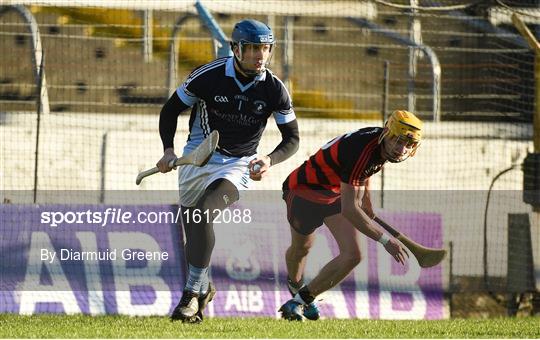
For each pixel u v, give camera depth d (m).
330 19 49.78
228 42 39.25
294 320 24.47
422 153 41.78
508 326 25.84
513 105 47.88
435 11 47.88
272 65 46.38
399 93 48.09
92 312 29.06
